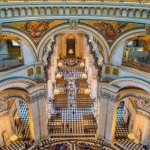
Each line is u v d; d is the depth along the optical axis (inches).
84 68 1560.0
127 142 1045.2
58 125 1107.3
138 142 1041.5
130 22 757.3
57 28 806.5
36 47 845.8
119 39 815.1
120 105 1197.7
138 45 950.4
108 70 893.8
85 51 1537.9
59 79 1421.0
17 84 853.2
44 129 1021.2
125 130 1116.5
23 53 831.1
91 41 1234.0
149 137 1014.4
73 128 1095.6
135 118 1027.9
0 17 705.0
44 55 955.3
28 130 1110.4
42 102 954.7
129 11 733.9
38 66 885.8
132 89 923.4
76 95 1293.1
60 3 727.1
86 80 1428.4
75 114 1176.2
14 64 837.2
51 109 1187.9
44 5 725.3
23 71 856.3
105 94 927.7
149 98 904.3
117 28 792.3
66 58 1676.9
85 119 1147.3
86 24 796.6
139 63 840.3
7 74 805.9
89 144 1018.7
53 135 1060.5
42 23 784.3
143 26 761.0
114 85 898.1
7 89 898.1
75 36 1638.8
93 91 1235.9
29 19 744.3
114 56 860.0
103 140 1035.9
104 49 856.9
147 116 968.3
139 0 711.7
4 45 911.0
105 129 1007.0
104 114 973.8
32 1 716.7
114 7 730.2
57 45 1603.1
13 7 701.9
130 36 797.9
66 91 1321.4
